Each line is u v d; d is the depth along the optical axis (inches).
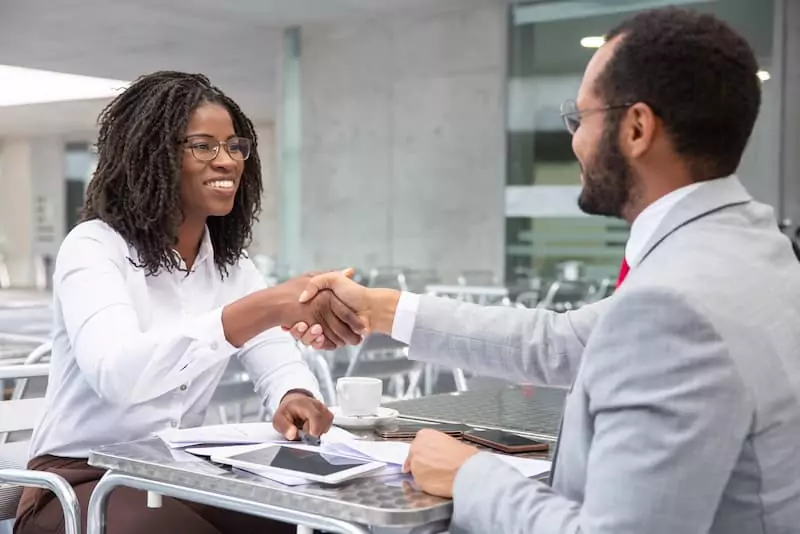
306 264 374.0
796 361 40.3
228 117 71.4
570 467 43.1
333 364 189.3
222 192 70.4
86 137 674.8
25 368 82.5
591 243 297.7
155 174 68.8
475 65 325.1
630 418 39.0
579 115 45.8
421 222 340.8
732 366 38.0
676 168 43.6
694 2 274.5
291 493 44.8
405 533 46.6
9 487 72.4
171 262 70.5
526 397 80.5
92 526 54.3
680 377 38.2
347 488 45.9
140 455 52.9
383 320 60.7
